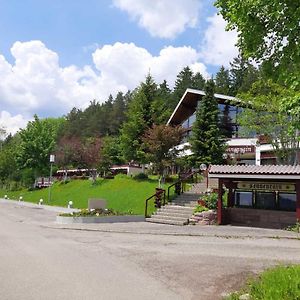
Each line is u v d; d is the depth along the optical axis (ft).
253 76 235.61
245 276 29.45
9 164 212.84
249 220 69.26
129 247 43.73
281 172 62.90
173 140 113.29
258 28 28.96
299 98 26.81
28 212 99.76
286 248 43.32
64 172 195.31
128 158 134.62
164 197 86.99
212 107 120.26
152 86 139.13
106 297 23.73
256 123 99.04
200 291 25.54
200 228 63.52
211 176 69.05
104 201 80.38
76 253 39.55
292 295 20.45
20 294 24.06
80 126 341.62
